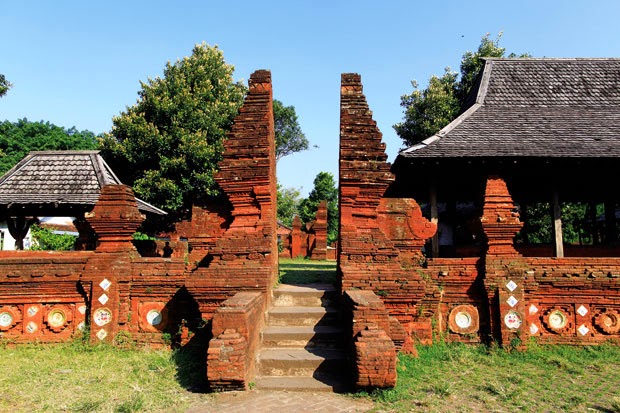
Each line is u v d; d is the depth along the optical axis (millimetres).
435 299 7512
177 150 21453
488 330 7707
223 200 8492
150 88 22844
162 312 7762
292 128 46250
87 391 5527
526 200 17000
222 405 4957
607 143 9875
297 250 26156
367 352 5180
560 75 13188
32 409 4969
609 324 7766
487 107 11922
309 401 5090
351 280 6918
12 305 7738
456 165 10008
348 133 7730
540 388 5844
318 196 45188
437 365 6742
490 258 7707
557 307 7883
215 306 6883
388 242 7379
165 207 21656
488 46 22406
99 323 7566
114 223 7801
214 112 22922
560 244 10359
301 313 6977
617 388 5891
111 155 22281
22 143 34531
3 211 14086
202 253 8367
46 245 24422
